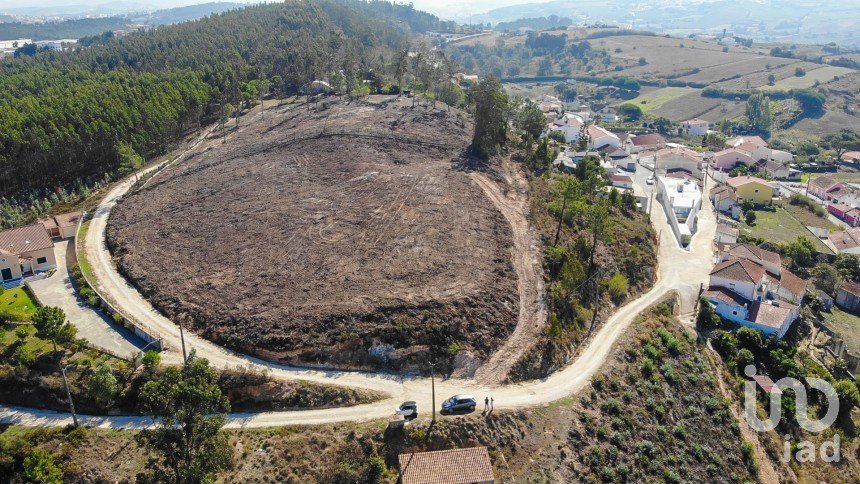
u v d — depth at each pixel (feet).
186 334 227.20
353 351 216.95
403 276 251.39
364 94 529.86
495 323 234.38
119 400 197.77
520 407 204.74
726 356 262.88
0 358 208.74
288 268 258.37
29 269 277.03
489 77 400.26
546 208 329.52
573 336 248.32
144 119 446.60
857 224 443.32
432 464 176.65
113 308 238.07
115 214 330.13
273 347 216.33
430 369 217.15
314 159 375.25
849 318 318.65
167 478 161.48
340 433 188.65
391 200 318.24
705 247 362.33
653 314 279.28
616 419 209.67
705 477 202.80
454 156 385.09
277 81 604.90
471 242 281.74
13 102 468.75
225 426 191.31
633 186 471.62
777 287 308.60
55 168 410.52
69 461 178.29
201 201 329.72
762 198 474.49
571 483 185.98
